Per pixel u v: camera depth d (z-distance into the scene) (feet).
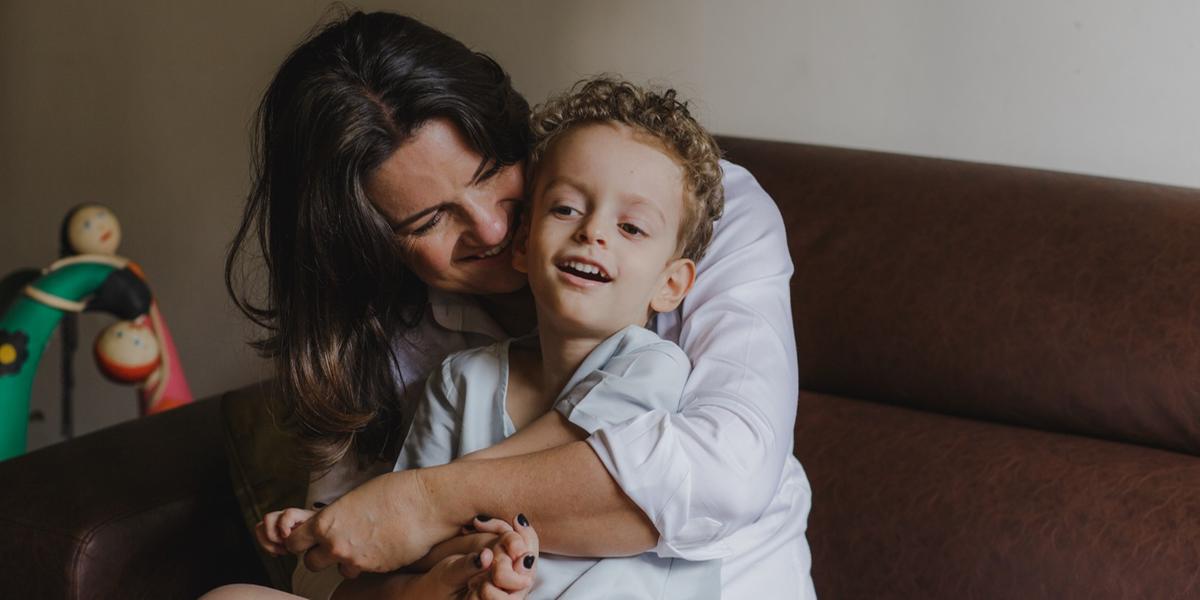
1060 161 5.08
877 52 5.36
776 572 3.53
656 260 3.35
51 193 8.30
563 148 3.37
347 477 3.92
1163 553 3.89
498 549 3.02
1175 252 4.23
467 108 3.40
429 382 3.65
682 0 5.79
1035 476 4.21
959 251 4.55
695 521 3.16
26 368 6.49
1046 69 5.03
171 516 4.48
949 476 4.32
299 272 3.67
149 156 7.77
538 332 3.69
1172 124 4.83
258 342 4.18
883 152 5.02
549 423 3.30
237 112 7.33
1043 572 4.03
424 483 3.20
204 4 7.32
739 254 3.67
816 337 4.77
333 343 3.75
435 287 3.81
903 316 4.59
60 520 4.30
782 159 5.07
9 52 8.26
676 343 3.60
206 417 5.13
